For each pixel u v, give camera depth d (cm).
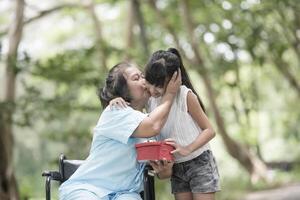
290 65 2614
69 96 1433
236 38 1783
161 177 521
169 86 512
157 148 496
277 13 1677
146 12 2169
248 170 2364
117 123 517
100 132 527
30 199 1388
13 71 1371
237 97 2683
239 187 2259
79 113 1661
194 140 519
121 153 527
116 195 522
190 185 532
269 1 1541
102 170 529
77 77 1438
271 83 3134
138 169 530
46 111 1404
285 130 3164
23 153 2094
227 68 2103
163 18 1995
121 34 2427
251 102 2683
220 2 1745
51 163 1628
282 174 2650
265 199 1914
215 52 2139
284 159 3294
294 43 1805
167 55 511
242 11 1606
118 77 538
